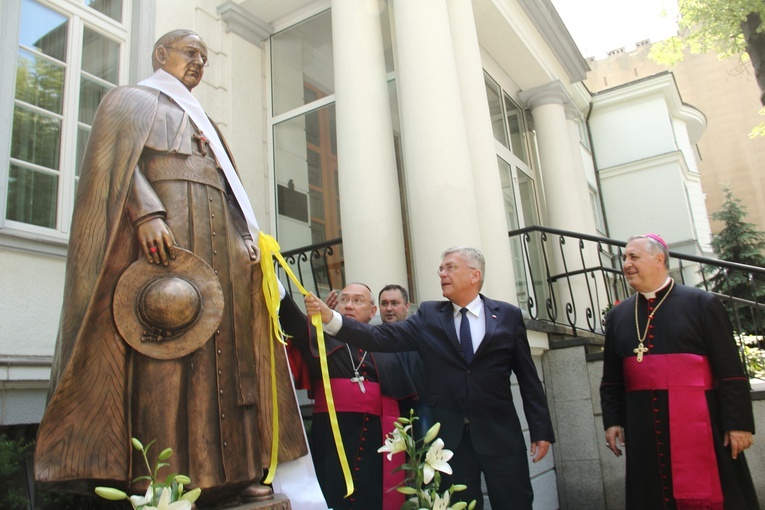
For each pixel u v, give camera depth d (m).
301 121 6.15
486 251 5.15
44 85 4.34
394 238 4.79
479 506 2.68
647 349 2.81
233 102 5.89
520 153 8.28
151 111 2.29
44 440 1.90
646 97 13.22
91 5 4.84
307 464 2.43
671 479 2.63
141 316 2.02
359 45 5.21
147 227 2.08
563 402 4.59
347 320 2.69
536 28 8.17
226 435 2.09
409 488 1.89
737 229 14.59
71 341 2.02
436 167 4.52
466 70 5.62
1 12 4.08
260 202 5.90
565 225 8.09
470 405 2.68
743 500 2.54
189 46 2.54
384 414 2.97
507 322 2.84
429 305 2.99
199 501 2.02
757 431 3.69
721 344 2.67
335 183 6.01
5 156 3.92
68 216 4.24
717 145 23.62
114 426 1.99
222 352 2.16
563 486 4.46
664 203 12.73
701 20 9.85
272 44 6.44
